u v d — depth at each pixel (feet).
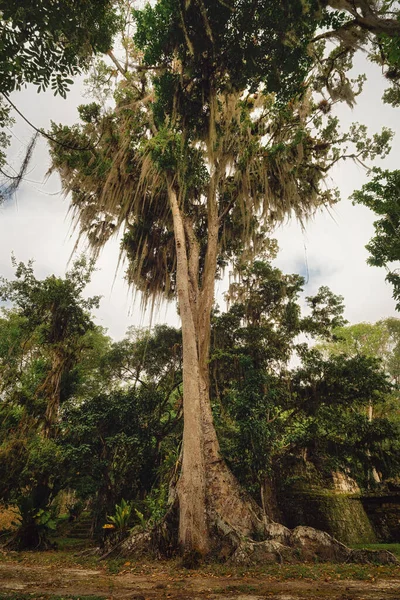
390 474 54.29
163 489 48.80
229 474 41.55
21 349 77.82
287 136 55.36
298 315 65.10
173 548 36.65
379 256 43.83
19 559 39.91
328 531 57.88
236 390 55.72
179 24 31.40
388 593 19.53
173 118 42.24
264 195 54.29
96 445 61.77
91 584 24.29
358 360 57.00
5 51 16.29
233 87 33.68
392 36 23.93
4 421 67.05
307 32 28.50
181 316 47.88
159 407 69.00
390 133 55.52
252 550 33.35
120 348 79.20
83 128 53.93
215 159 51.55
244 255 61.98
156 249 63.87
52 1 16.21
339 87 42.55
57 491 59.98
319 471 68.69
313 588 21.80
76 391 77.56
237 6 27.53
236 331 64.03
